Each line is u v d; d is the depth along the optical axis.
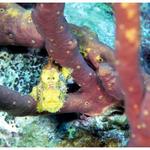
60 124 0.54
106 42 0.65
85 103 0.53
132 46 0.26
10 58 0.59
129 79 0.28
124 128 0.53
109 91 0.49
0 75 0.58
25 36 0.57
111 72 0.48
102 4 0.74
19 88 0.57
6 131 0.53
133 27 0.26
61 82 0.50
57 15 0.38
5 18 0.57
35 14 0.38
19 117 0.54
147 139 0.31
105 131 0.53
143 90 0.30
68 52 0.44
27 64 0.59
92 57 0.53
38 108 0.51
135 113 0.31
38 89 0.50
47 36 0.41
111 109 0.54
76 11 0.72
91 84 0.51
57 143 0.52
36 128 0.53
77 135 0.52
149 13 0.70
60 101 0.50
